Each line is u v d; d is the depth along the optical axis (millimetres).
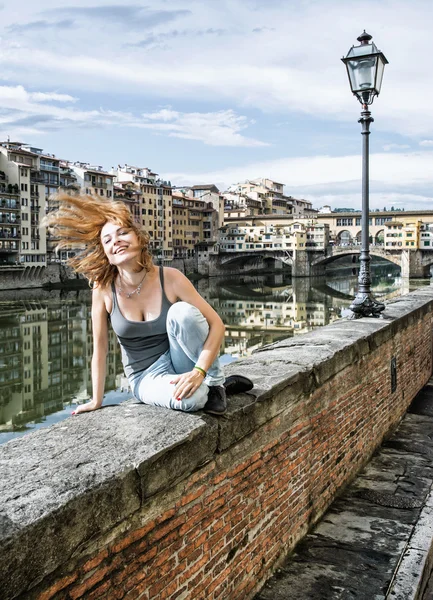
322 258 126188
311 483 4977
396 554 4566
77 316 62625
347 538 4832
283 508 4379
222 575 3479
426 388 10398
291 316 66250
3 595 1941
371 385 6863
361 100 8672
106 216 3066
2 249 84250
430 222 130500
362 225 8672
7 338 50250
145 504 2684
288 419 4383
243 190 163250
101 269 3182
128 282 3160
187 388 3070
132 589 2652
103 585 2467
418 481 6164
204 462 3131
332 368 5340
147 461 2607
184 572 3068
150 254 3170
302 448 4715
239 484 3631
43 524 2070
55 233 3098
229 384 3766
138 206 107438
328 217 141625
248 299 84062
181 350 3238
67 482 2330
